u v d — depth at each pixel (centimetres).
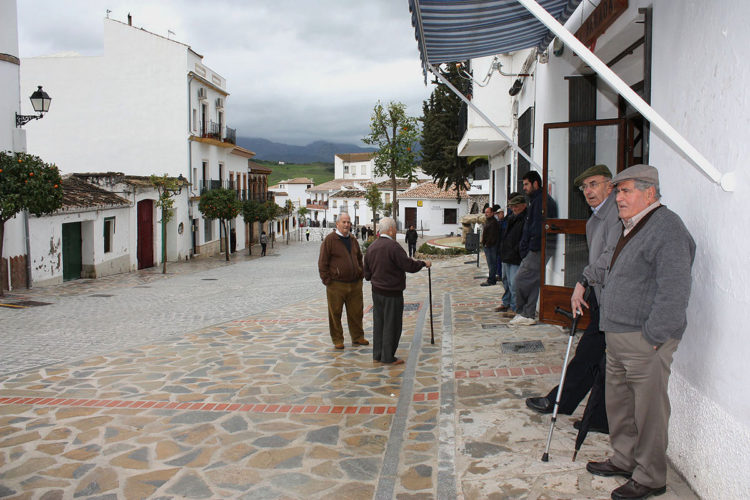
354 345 805
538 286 773
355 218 7888
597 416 405
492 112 1438
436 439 452
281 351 783
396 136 3456
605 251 383
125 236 2583
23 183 1423
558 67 827
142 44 3594
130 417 525
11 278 1748
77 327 1052
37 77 3638
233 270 2689
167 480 399
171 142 3625
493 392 536
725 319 306
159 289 1806
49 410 548
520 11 617
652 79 413
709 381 322
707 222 326
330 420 506
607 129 670
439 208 6069
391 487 379
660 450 328
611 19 548
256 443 460
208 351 793
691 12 347
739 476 290
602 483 359
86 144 3669
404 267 683
